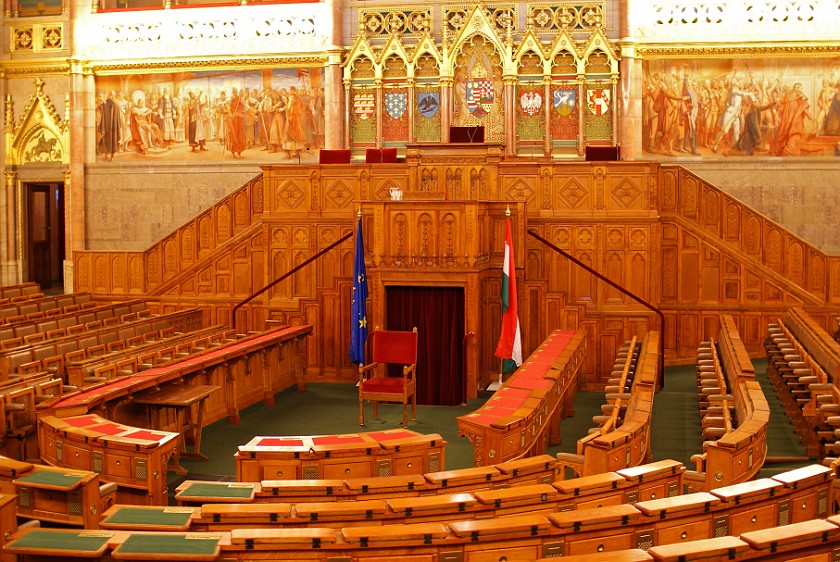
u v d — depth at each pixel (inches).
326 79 938.7
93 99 996.6
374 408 584.7
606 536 248.7
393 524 259.9
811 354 571.8
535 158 774.5
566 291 714.8
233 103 968.9
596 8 901.2
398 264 637.3
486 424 379.6
